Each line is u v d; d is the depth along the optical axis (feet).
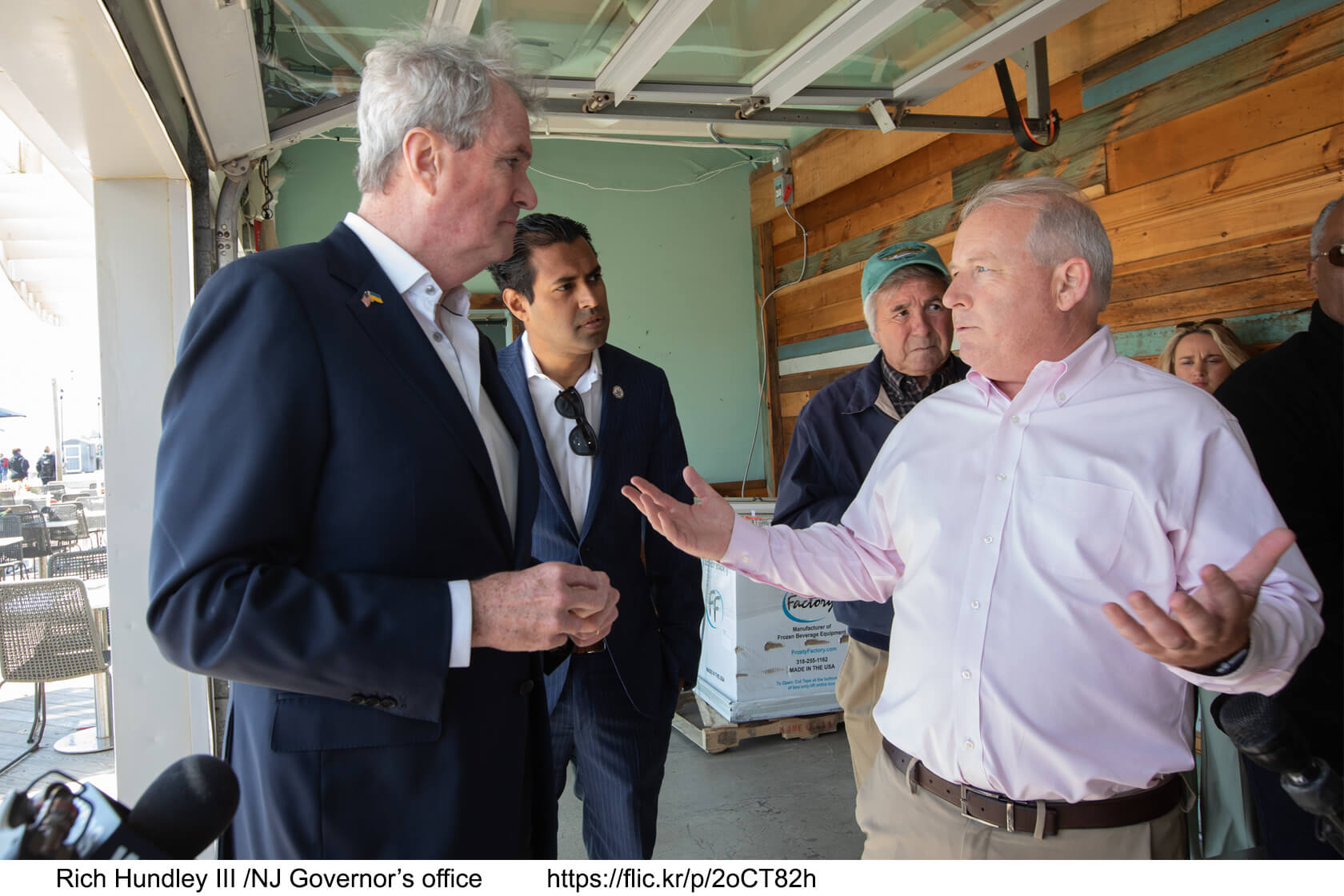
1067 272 4.33
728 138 16.96
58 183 34.24
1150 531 3.98
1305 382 5.31
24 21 4.51
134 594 7.64
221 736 8.05
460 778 3.55
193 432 3.18
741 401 19.33
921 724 4.42
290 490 3.25
